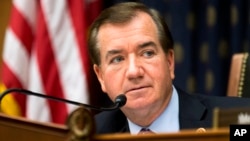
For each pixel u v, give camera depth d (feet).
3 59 29.35
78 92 27.66
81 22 28.14
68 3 28.43
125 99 15.01
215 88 29.35
